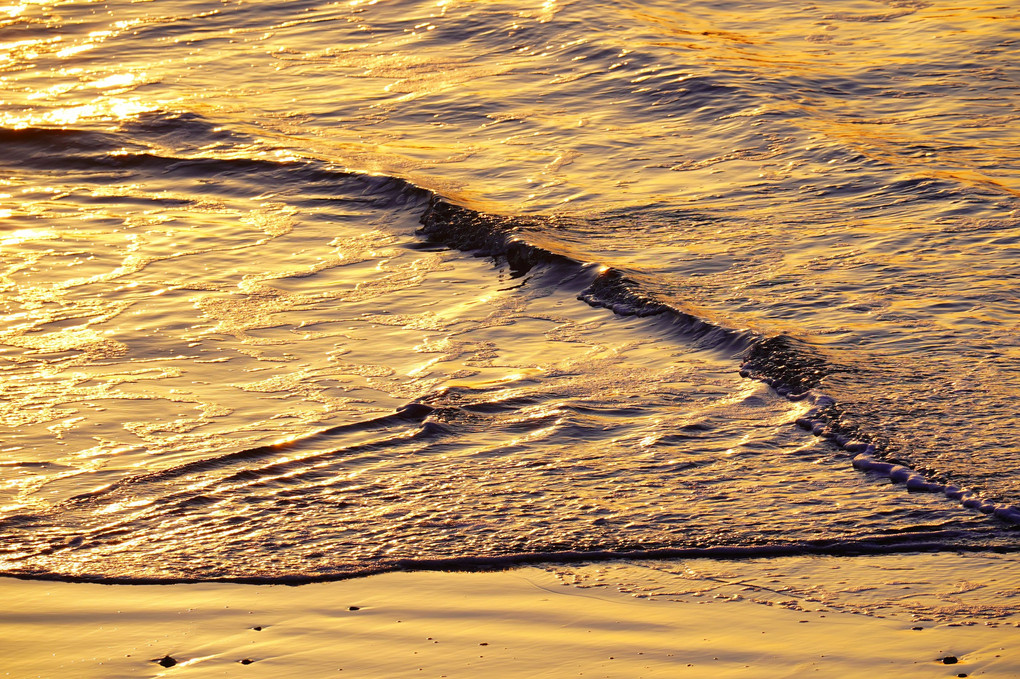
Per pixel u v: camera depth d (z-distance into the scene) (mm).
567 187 23781
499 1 37062
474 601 10258
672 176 24141
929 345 15617
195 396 15414
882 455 12734
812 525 11477
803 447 13250
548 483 12547
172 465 13297
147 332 17688
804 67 30984
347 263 20812
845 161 23875
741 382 15148
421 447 13609
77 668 9297
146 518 12008
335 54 33750
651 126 27281
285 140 27391
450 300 18922
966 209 20828
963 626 9547
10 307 18672
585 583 10539
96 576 10844
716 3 37750
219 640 9695
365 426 14258
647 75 30422
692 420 14062
